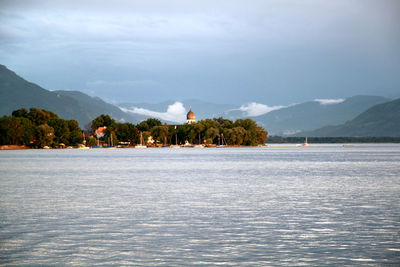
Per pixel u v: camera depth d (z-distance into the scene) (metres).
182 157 170.62
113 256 25.55
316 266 23.86
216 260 24.81
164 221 35.12
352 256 25.64
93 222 34.72
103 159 153.38
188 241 28.80
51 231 31.58
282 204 44.22
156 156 181.12
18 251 26.58
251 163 126.62
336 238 29.67
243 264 24.14
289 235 30.52
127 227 32.88
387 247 27.52
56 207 42.09
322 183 66.12
